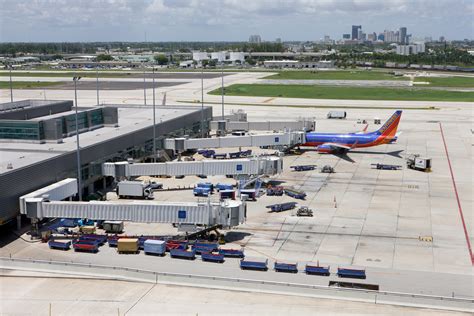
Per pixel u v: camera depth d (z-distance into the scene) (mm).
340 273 54281
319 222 71938
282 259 59031
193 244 62812
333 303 48469
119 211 66188
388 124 114500
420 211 76812
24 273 54875
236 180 92750
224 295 50031
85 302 48656
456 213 75938
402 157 114625
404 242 64438
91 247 61094
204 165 90688
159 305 48031
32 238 65812
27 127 89875
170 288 51531
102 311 46875
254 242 64438
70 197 77750
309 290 50531
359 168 104562
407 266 57281
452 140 134125
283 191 86375
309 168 103375
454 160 111750
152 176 98500
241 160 90562
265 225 70750
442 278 54344
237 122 143250
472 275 55156
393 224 71125
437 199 83000
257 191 84312
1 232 67938
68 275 54438
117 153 95125
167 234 67000
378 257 59688
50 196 69875
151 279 53438
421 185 91625
